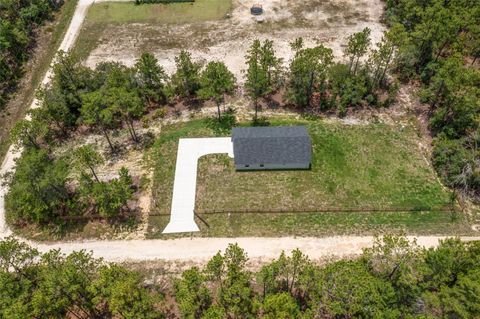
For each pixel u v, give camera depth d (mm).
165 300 40094
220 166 52219
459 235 44719
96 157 47781
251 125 57094
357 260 39438
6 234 46406
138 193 49469
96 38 72562
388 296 34219
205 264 42719
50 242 45406
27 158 45938
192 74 59094
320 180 50312
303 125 56750
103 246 44750
